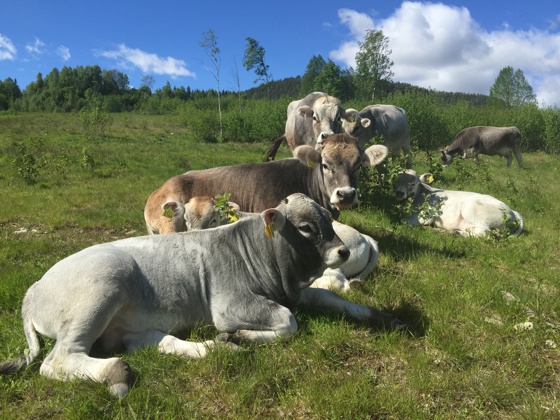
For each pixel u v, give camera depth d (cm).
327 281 550
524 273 640
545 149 3412
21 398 344
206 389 356
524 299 514
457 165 1464
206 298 428
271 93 12575
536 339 436
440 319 468
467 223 846
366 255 589
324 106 1012
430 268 646
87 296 370
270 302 434
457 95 9169
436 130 3191
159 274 414
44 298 386
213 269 432
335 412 324
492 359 403
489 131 2227
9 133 2866
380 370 391
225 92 9338
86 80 11644
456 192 909
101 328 373
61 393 342
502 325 457
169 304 412
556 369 392
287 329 421
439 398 350
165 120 4875
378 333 445
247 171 698
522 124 3388
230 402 339
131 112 7469
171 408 327
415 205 952
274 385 361
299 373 380
